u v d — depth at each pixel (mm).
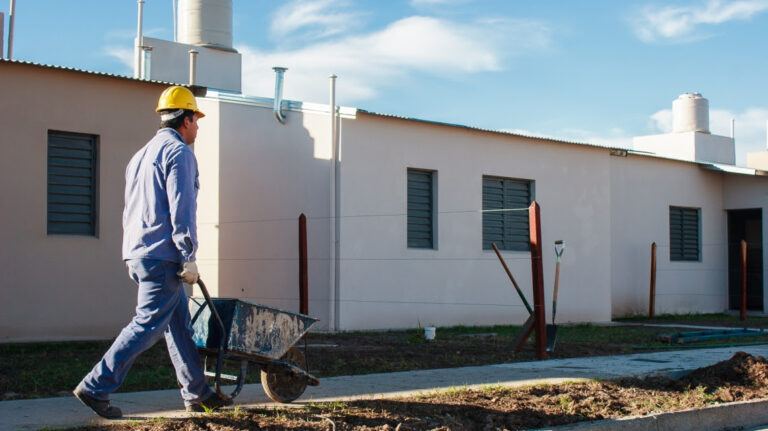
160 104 5691
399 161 16031
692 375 8695
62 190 11914
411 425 5840
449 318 16672
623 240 21172
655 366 9594
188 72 19375
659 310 21938
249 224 15875
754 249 23844
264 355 5938
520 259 18047
